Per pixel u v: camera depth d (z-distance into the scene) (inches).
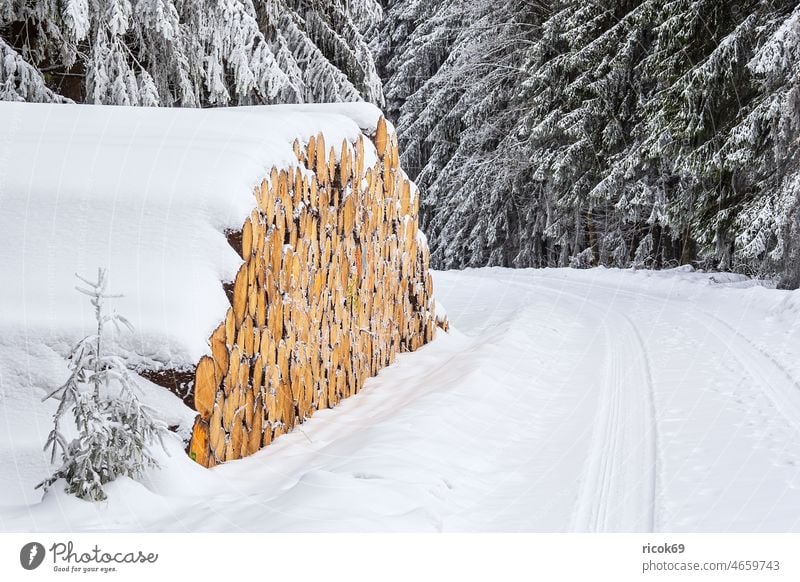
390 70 1611.7
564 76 1036.5
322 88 530.9
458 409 247.1
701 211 764.6
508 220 1300.4
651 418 251.0
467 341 419.2
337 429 238.5
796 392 280.8
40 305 183.9
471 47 1267.2
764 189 665.6
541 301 594.9
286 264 234.7
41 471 165.6
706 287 663.8
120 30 356.8
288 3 553.6
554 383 310.7
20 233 195.9
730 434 230.8
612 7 993.5
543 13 1194.0
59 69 392.5
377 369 323.3
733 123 716.7
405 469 183.5
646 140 832.9
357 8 591.8
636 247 1091.9
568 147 1003.9
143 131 225.0
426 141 1424.7
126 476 159.0
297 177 244.8
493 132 1279.5
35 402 176.1
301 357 245.4
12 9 350.6
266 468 195.6
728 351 365.1
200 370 180.9
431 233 1461.6
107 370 153.4
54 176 206.5
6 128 220.5
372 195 321.1
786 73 621.9
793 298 478.9
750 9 718.5
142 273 189.6
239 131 232.4
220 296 194.1
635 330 447.8
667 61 783.7
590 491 185.5
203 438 182.5
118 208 201.2
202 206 202.1
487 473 199.9
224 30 422.6
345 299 289.0
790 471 197.0
